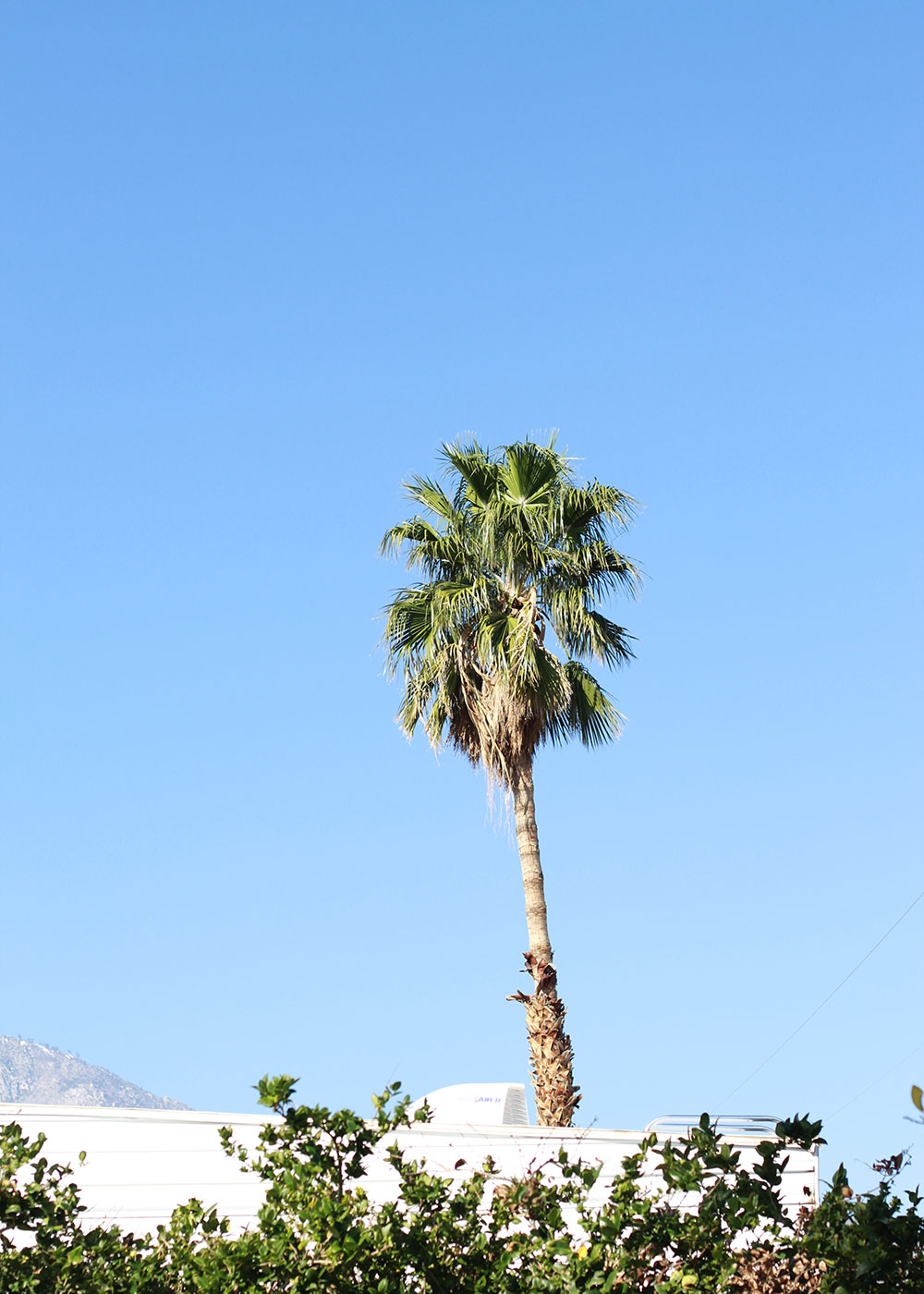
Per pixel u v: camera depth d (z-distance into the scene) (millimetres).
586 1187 7066
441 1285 6559
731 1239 6684
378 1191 10328
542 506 19406
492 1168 7457
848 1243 6379
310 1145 6859
